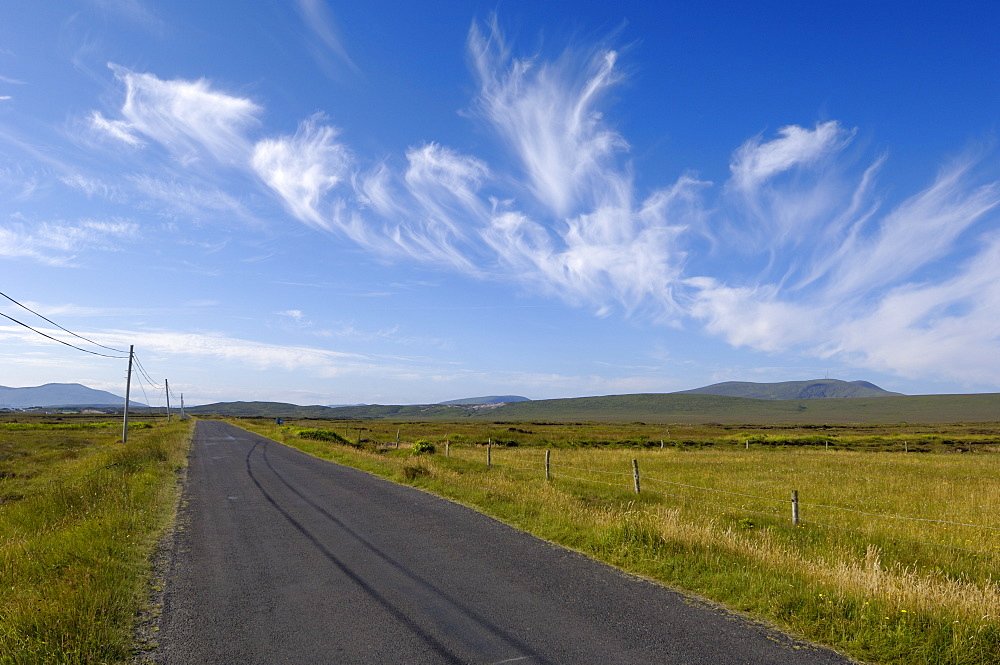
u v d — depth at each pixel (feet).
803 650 17.70
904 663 16.89
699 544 29.04
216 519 40.37
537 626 19.67
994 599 20.61
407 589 23.93
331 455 99.81
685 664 16.62
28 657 16.30
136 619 20.62
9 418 380.99
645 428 349.61
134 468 71.67
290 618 20.62
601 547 30.48
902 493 57.82
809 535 37.83
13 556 27.50
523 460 93.50
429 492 53.67
